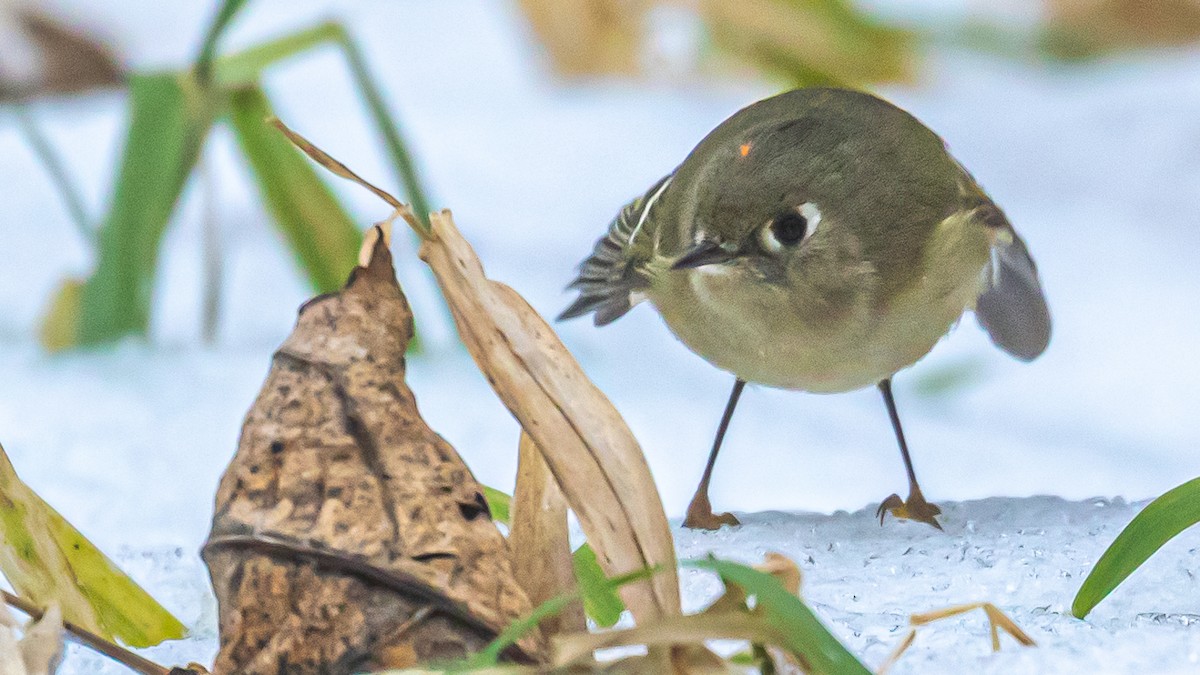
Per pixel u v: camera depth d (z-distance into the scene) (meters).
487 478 2.79
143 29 4.44
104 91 4.31
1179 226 3.70
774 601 2.47
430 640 2.59
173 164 2.88
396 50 5.07
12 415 2.83
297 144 2.61
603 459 2.61
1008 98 4.55
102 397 2.85
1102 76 4.79
